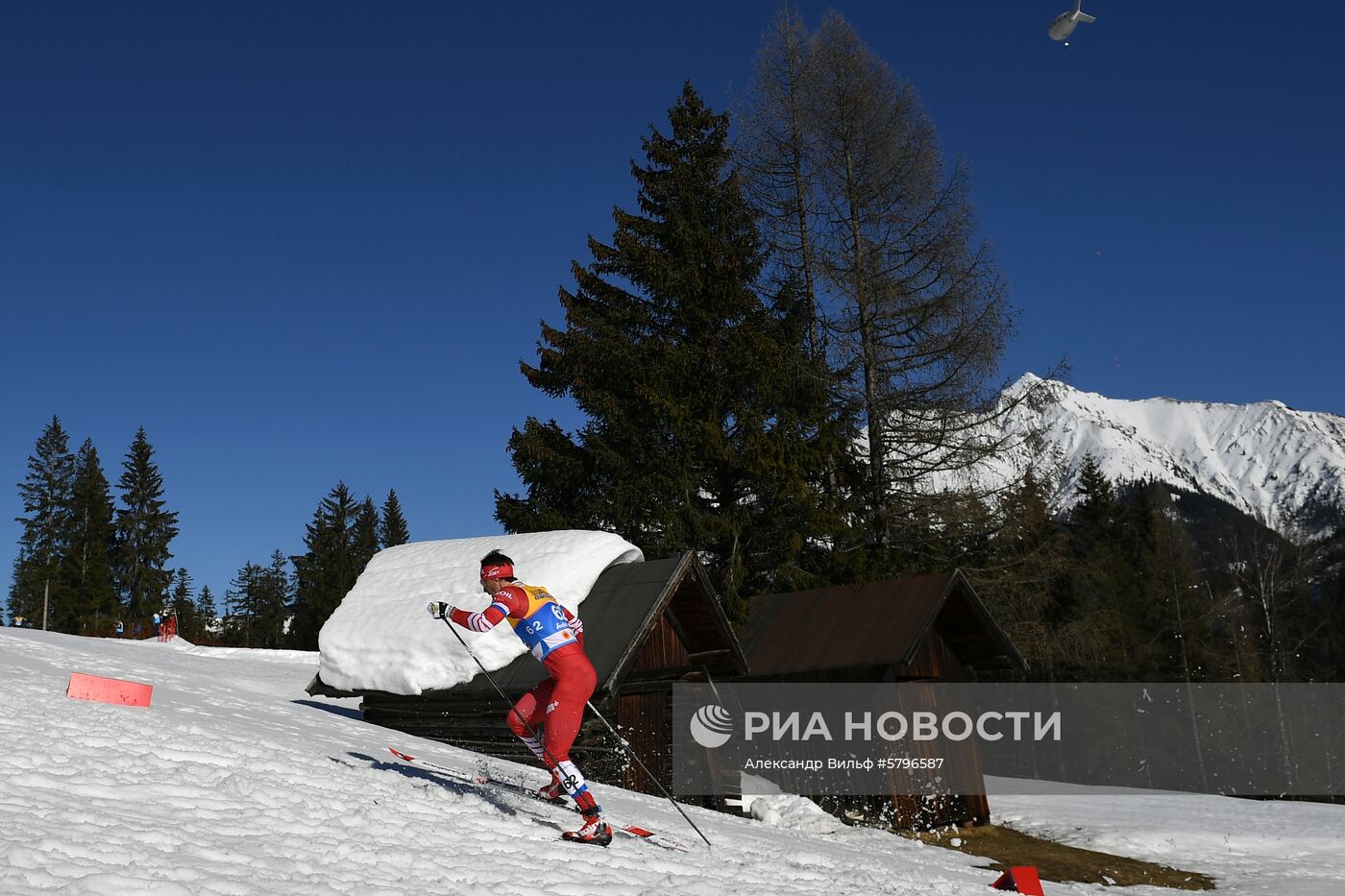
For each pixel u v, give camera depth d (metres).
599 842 7.55
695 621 17.92
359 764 9.08
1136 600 51.09
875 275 29.19
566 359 30.05
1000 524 29.42
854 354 29.56
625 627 15.96
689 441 28.62
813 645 19.97
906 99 30.00
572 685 7.76
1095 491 58.00
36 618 84.69
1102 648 32.19
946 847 17.88
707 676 18.58
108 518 89.50
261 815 6.20
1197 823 21.22
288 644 90.94
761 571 30.02
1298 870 17.33
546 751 7.66
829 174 30.19
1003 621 29.62
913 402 28.69
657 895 6.38
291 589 120.50
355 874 5.41
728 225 31.45
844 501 29.34
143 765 6.78
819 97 30.44
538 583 16.89
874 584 21.22
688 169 32.12
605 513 28.27
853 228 30.02
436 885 5.53
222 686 17.56
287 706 15.77
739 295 30.19
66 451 90.81
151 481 92.38
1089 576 33.19
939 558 29.55
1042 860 17.36
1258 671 49.25
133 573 90.19
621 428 29.22
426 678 16.50
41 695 8.82
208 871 4.80
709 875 7.41
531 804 8.83
